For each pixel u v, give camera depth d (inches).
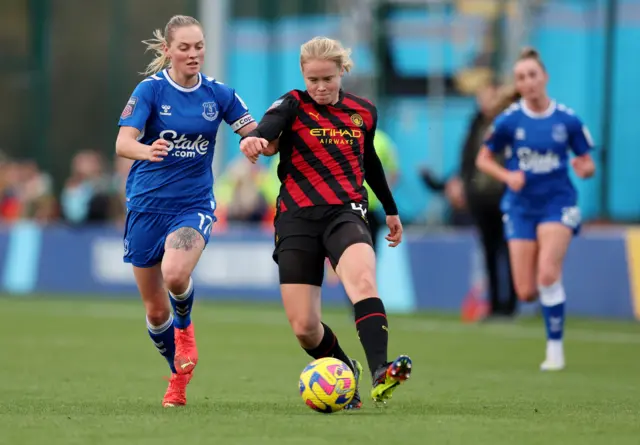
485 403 1018.1
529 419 864.9
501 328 1961.1
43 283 2778.1
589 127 3063.5
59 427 807.1
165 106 959.6
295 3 3255.4
